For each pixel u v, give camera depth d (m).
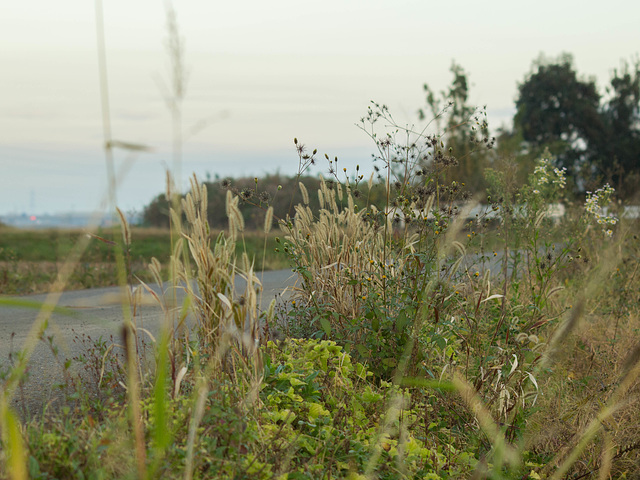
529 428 3.74
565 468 3.18
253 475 2.52
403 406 3.66
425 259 4.45
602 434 3.73
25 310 7.82
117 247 1.98
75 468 2.25
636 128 39.19
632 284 7.28
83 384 3.67
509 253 7.10
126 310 2.01
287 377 3.69
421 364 4.30
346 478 2.80
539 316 5.30
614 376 4.36
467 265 5.55
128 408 2.82
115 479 2.29
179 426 2.68
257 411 3.12
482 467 3.20
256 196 5.05
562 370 4.65
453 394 4.05
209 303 3.60
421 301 4.31
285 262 12.66
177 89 1.57
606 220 7.81
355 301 4.97
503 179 6.23
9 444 2.22
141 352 3.95
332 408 3.71
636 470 3.48
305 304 5.21
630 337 5.52
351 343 4.62
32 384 3.92
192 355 3.53
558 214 9.44
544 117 40.59
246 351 3.64
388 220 5.11
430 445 3.60
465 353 4.78
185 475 2.24
